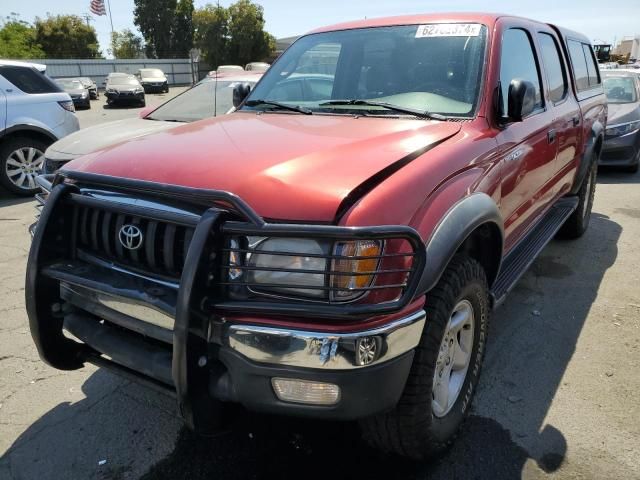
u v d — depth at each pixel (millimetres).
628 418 2865
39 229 2387
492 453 2615
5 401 3041
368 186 2088
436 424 2443
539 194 3916
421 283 2100
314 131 2699
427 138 2578
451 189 2395
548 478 2451
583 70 5320
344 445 2686
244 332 1926
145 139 2793
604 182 8883
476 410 2939
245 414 2889
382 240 1950
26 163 8070
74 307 2508
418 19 3545
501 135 2996
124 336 2328
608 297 4391
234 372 1984
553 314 4082
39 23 56969
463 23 3361
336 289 1877
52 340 2518
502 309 4164
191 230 2084
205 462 2574
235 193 2068
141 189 2148
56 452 2643
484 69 3080
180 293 1903
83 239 2436
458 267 2420
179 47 63250
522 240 3932
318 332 1873
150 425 2846
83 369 3379
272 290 1961
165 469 2533
